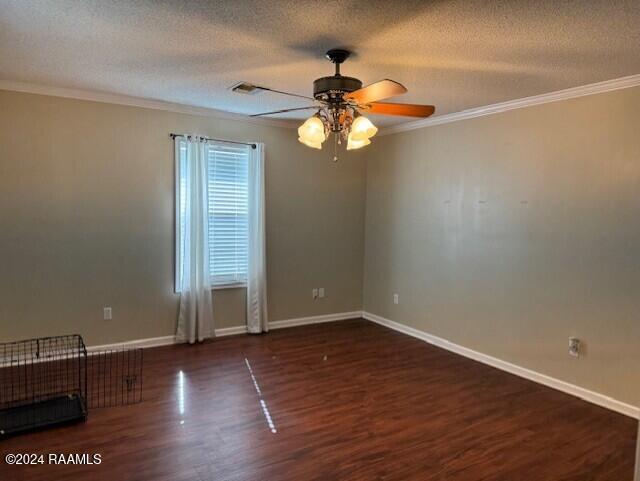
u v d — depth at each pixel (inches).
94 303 161.8
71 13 86.5
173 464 95.7
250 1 80.1
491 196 159.3
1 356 148.0
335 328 205.8
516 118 150.3
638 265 120.8
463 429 113.7
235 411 121.0
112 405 123.0
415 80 126.6
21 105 145.3
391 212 206.7
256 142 189.6
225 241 187.0
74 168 154.9
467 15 83.9
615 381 126.3
